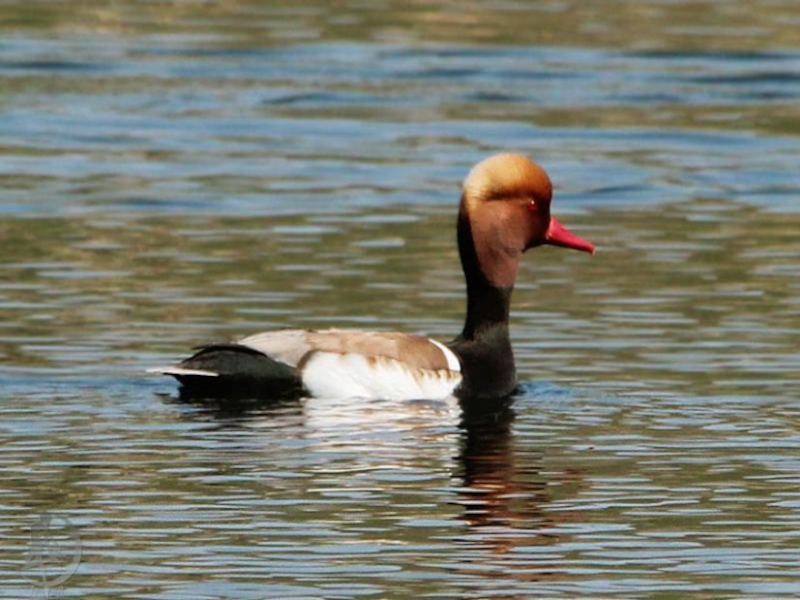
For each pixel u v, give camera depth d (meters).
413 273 18.34
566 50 31.09
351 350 14.34
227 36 31.86
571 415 13.90
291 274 18.20
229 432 13.17
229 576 10.20
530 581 10.16
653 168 24.08
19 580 10.08
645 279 18.30
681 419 13.73
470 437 13.24
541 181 15.21
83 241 19.56
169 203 21.62
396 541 10.83
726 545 10.80
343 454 12.70
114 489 11.72
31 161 23.81
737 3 34.66
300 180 23.00
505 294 15.01
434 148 25.02
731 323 16.55
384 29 32.53
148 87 28.42
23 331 15.80
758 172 23.89
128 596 9.87
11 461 12.30
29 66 29.48
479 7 34.25
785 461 12.62
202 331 15.95
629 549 10.73
